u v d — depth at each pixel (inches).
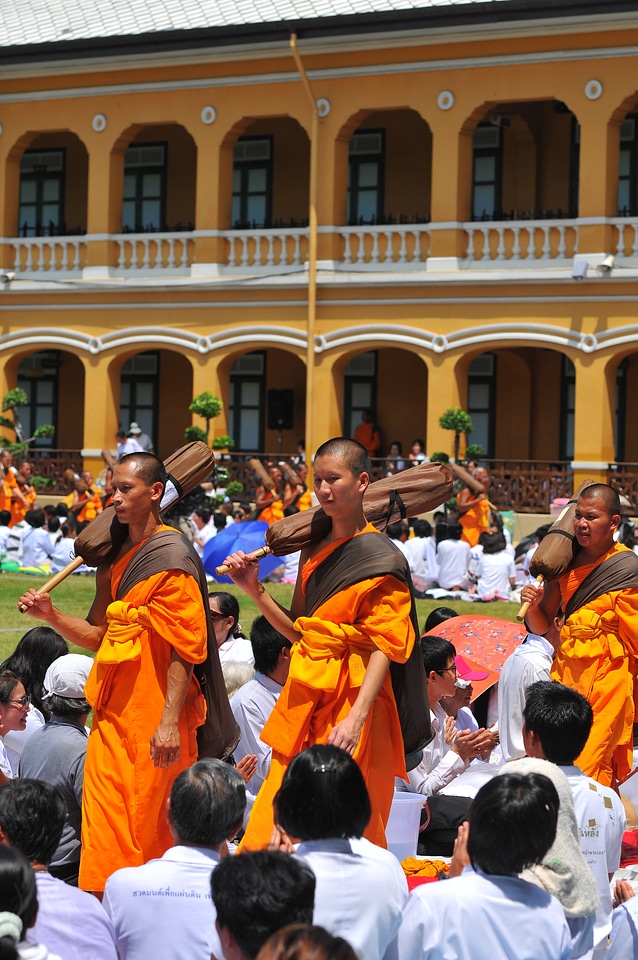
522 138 1339.8
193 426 1337.4
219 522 1077.1
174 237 1350.9
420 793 384.5
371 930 234.1
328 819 237.9
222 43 1290.6
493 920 225.3
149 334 1364.4
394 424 1428.4
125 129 1353.3
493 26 1189.7
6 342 1424.7
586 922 253.0
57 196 1531.7
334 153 1272.1
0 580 975.6
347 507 300.5
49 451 1443.2
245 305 1326.3
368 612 299.0
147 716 312.2
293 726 301.1
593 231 1187.3
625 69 1162.0
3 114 1401.3
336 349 1285.7
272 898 195.6
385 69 1245.1
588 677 367.6
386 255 1273.4
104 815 311.1
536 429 1375.5
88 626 326.3
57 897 238.8
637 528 1130.7
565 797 256.7
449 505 1135.0
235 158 1460.4
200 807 254.5
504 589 920.9
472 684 440.1
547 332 1213.1
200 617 311.3
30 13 1413.6
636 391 1325.0
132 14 1360.7
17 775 346.9
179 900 248.5
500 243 1227.9
